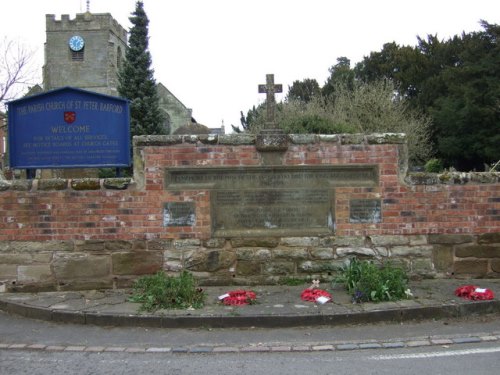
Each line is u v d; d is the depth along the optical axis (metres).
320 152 7.31
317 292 6.62
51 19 45.81
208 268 7.32
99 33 46.06
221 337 5.59
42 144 7.51
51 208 7.23
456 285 7.12
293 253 7.39
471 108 32.62
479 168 36.06
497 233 7.45
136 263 7.27
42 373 4.55
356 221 7.39
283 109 27.88
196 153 7.26
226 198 7.34
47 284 7.24
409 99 40.34
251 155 7.29
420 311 6.12
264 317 5.93
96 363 4.81
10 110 7.48
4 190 7.23
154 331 5.82
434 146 37.00
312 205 7.39
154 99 33.59
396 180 7.37
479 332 5.64
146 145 7.25
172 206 7.28
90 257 7.25
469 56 34.94
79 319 6.13
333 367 4.61
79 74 46.06
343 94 32.12
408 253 7.41
